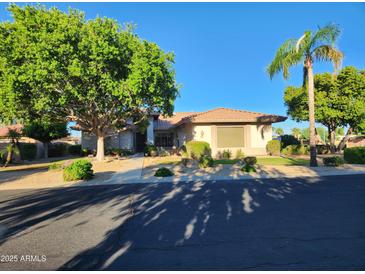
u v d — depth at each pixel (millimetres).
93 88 15633
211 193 8891
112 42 16172
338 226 5281
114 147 31375
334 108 26547
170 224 5703
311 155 15578
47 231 5504
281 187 9617
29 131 27141
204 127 23625
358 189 8969
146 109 20047
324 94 26516
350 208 6590
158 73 15750
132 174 14242
